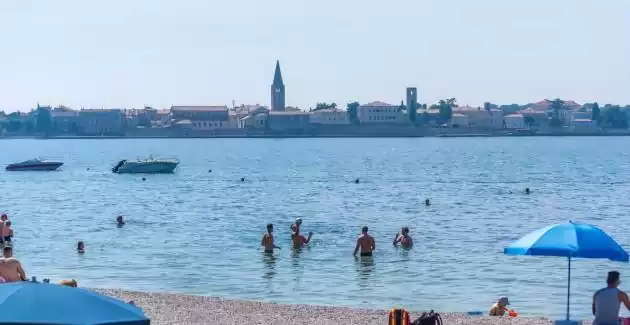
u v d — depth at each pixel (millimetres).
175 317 30938
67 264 49219
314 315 31500
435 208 85938
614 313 24516
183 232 64688
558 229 25891
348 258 50500
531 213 80812
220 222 72625
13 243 58344
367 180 135375
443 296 39406
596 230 25922
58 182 139375
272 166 185125
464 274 44875
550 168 169875
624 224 72000
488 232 64438
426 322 26703
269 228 53312
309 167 179625
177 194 109500
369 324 29938
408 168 172375
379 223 71000
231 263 49031
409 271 46031
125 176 154500
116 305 19031
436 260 49594
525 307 36688
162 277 44781
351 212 81750
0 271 29219
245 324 29828
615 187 117188
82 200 101188
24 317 18297
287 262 49219
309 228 66938
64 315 18391
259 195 106250
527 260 48906
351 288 41438
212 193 110562
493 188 115875
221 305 33438
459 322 30219
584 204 90875
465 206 88125
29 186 129875
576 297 38750
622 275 44031
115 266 48375
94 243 58250
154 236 62188
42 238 61406
